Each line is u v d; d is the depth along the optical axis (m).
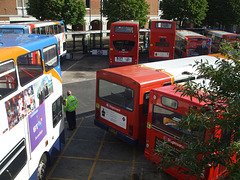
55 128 7.74
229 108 3.85
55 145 7.79
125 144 9.69
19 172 5.40
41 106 6.54
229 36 26.45
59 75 8.02
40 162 6.73
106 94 9.11
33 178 6.16
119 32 20.30
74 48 30.36
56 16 28.33
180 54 25.69
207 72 4.59
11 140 5.01
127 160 8.57
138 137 8.31
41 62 6.49
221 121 3.86
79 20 30.23
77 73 20.52
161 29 22.00
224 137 4.57
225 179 4.21
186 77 9.33
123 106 8.50
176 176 6.88
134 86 7.98
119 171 7.90
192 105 6.19
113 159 8.61
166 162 4.43
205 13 34.50
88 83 17.66
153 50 22.55
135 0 29.86
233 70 4.41
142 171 7.84
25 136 5.62
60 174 7.67
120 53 20.67
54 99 7.58
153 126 7.38
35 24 17.81
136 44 20.45
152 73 8.80
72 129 10.76
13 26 16.58
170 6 33.88
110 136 10.29
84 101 14.06
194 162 4.03
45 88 6.80
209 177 6.12
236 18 37.09
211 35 31.22
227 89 4.25
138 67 9.72
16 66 5.15
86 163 8.32
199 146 4.04
